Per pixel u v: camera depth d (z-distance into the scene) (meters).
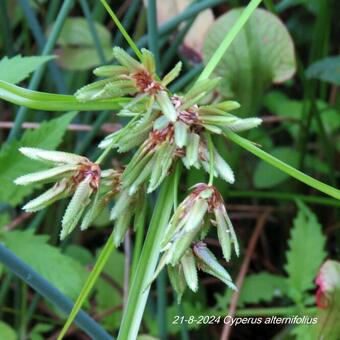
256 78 0.27
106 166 0.34
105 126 0.37
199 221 0.14
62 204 0.35
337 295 0.23
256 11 0.26
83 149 0.33
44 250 0.26
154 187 0.15
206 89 0.15
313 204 0.39
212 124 0.15
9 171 0.26
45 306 0.36
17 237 0.27
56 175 0.15
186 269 0.15
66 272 0.26
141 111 0.15
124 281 0.33
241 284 0.33
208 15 0.32
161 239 0.16
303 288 0.30
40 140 0.26
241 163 0.38
